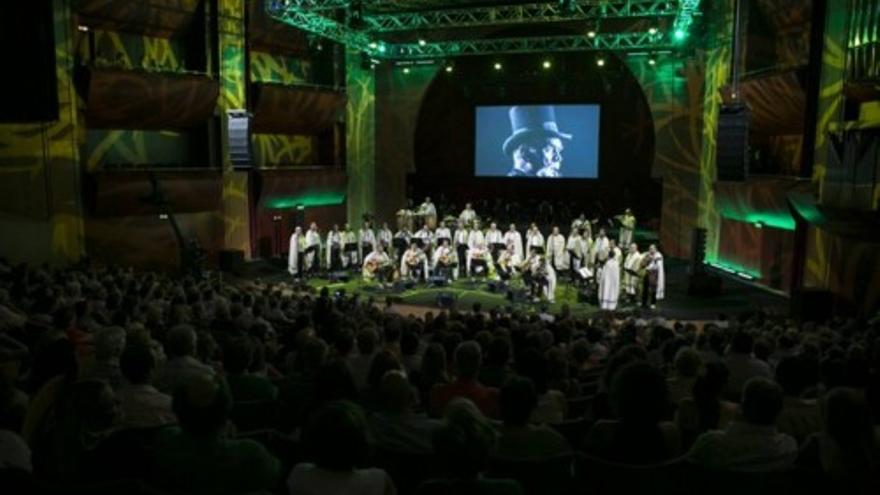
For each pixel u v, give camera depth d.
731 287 21.91
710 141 25.91
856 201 13.91
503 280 22.06
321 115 28.16
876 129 13.41
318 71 29.94
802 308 16.36
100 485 3.43
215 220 24.33
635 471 3.86
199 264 20.75
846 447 3.86
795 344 9.03
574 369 8.17
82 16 20.09
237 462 3.42
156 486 3.47
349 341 7.24
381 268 22.08
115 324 8.97
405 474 4.59
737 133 16.28
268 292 14.23
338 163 30.23
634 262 20.02
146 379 4.93
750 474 4.02
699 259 21.02
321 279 23.30
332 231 24.42
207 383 3.43
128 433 4.24
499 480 3.19
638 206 32.28
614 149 32.22
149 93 20.69
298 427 5.98
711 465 4.12
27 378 6.06
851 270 16.08
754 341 8.75
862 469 3.85
